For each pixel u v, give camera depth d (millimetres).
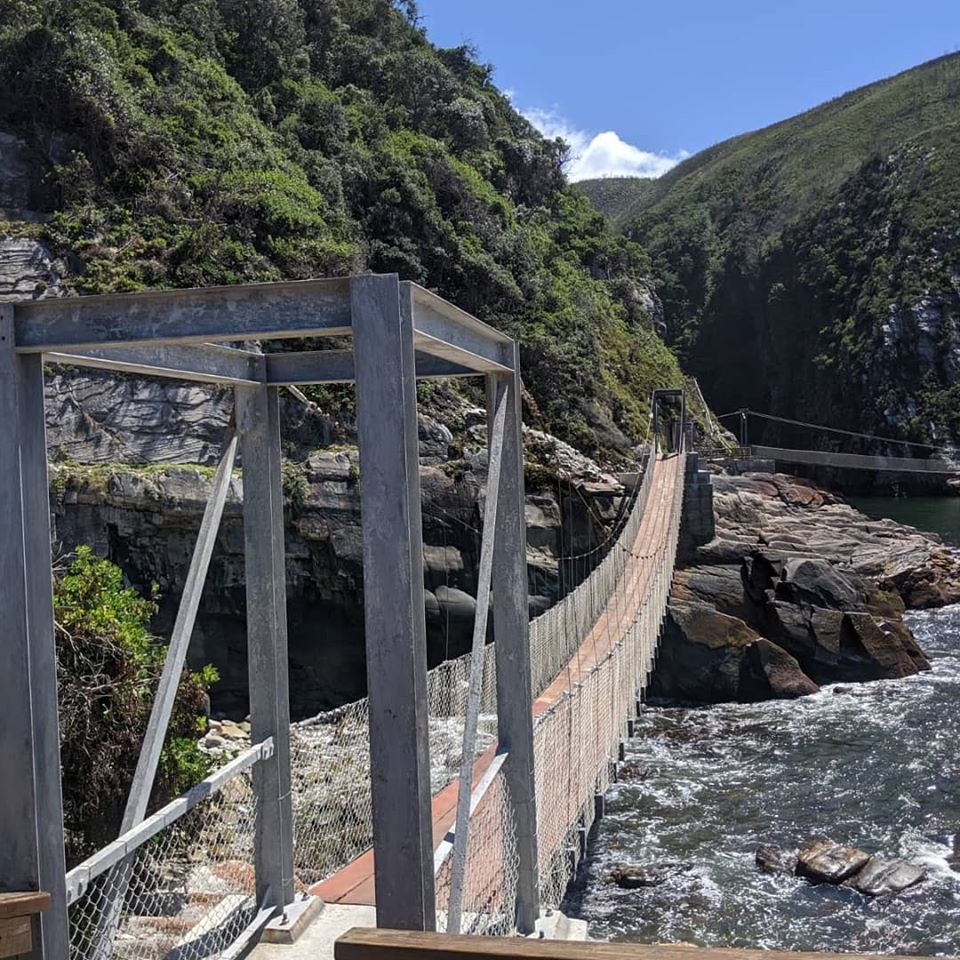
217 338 2824
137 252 21438
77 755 6461
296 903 4211
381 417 2674
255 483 4086
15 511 2693
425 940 1663
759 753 15727
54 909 2721
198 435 18938
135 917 4824
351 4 41969
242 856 5902
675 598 20922
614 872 11156
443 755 8469
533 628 10656
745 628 19797
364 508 2676
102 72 23094
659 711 18750
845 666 20672
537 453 24359
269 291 2787
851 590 21641
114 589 7508
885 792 13688
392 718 2660
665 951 1549
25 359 2814
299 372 4031
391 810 2668
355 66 38688
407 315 2705
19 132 22500
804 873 10984
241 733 14680
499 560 4191
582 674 9203
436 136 41688
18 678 2664
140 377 18719
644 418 37875
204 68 27766
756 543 25625
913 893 10523
